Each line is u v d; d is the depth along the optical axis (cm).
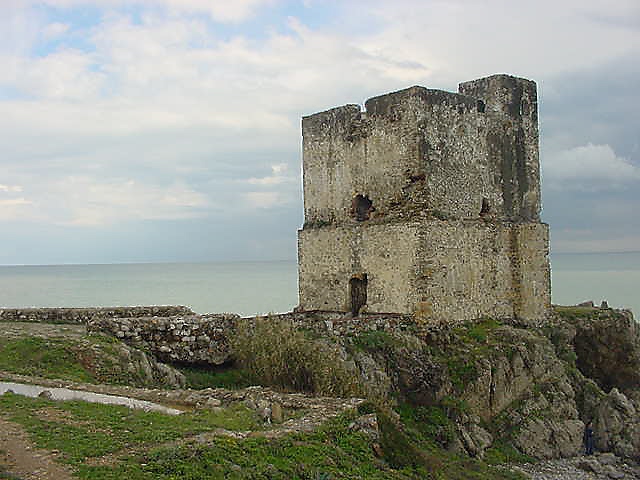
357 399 1514
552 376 2703
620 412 2661
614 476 2305
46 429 1154
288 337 1984
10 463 1002
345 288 2795
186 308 2547
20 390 1466
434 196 2620
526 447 2431
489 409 2473
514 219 2970
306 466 1150
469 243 2712
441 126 2675
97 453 1059
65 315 2386
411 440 1880
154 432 1174
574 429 2559
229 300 7112
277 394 1540
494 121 2919
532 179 3064
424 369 2317
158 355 1936
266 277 14062
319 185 2970
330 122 2912
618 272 12838
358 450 1302
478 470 1994
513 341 2653
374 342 2308
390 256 2617
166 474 1009
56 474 971
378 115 2723
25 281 13375
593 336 3269
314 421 1341
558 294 7194
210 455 1088
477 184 2811
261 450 1157
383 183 2706
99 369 1739
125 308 2452
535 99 3103
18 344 1800
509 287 2914
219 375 1938
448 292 2609
